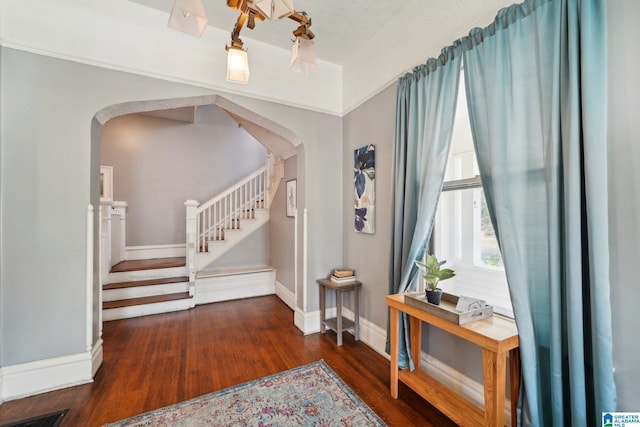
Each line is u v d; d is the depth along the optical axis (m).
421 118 2.03
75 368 2.03
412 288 2.06
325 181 3.11
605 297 1.09
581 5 1.16
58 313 2.01
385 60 2.50
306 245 3.00
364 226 2.74
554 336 1.24
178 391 1.96
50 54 2.01
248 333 2.95
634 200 1.10
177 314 3.49
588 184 1.12
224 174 5.54
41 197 1.98
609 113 1.15
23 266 1.93
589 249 1.13
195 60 2.47
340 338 2.68
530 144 1.38
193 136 5.30
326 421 1.68
